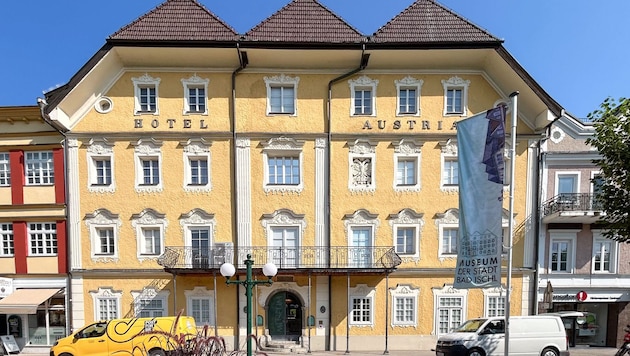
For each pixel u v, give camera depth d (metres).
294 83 16.45
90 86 15.77
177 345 5.86
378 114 16.59
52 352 12.57
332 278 16.28
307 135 16.36
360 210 16.39
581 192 16.75
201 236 16.41
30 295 15.96
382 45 15.48
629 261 16.84
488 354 12.76
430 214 16.53
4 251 16.53
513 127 9.88
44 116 14.66
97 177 16.42
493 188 10.01
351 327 16.20
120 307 16.17
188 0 16.94
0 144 16.28
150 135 16.19
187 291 16.20
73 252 16.17
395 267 15.66
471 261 10.45
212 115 16.36
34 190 16.33
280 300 16.50
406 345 16.30
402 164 16.83
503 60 15.55
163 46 15.26
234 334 16.06
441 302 16.50
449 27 16.41
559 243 16.95
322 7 17.06
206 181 16.47
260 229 16.28
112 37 15.32
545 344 13.12
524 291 16.66
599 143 10.70
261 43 15.22
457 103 16.83
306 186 16.41
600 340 17.27
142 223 16.23
